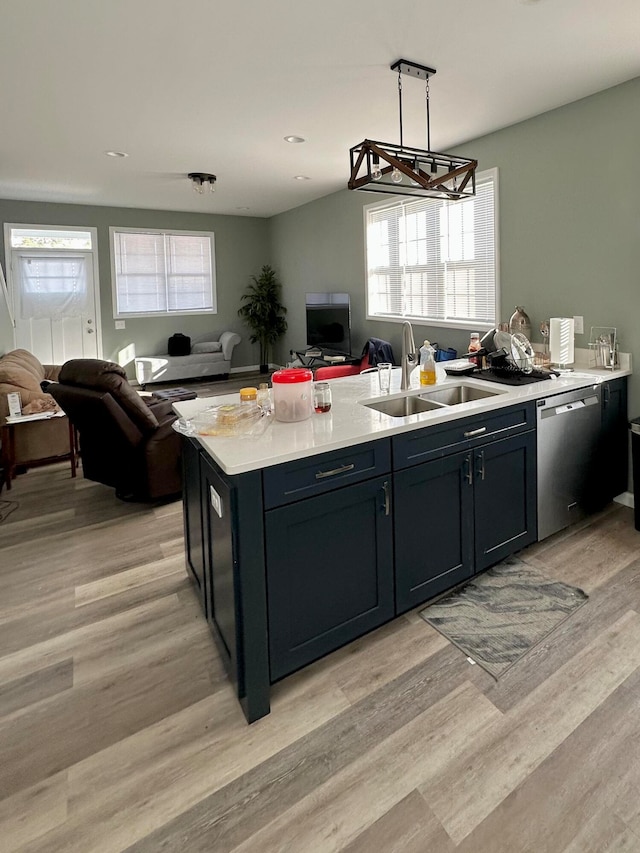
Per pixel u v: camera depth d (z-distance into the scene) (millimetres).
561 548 2889
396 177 2572
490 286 4453
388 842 1381
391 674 1997
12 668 2094
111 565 2895
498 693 1883
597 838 1372
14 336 7031
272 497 1771
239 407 2234
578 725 1729
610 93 3197
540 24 2455
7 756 1682
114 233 7711
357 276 6305
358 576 2051
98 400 3277
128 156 4727
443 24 2449
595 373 3230
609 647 2088
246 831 1425
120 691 1962
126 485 3715
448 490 2324
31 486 4137
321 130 3980
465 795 1505
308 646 1937
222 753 1678
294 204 7379
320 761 1637
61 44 2615
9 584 2711
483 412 2408
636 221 3168
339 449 1920
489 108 3523
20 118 3695
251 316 8555
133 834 1424
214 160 4879
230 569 1806
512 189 3916
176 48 2664
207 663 2105
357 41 2607
